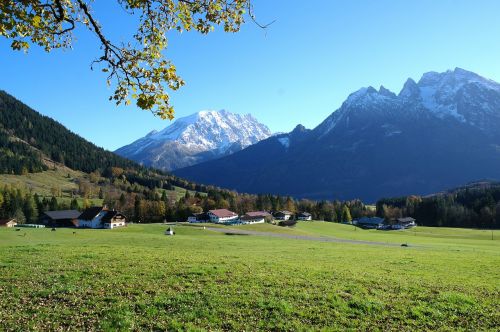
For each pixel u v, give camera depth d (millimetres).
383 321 19016
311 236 125000
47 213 167000
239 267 31062
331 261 40719
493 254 61281
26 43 10938
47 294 21891
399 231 183625
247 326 17766
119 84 11555
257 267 31703
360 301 21391
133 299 21156
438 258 49625
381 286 25875
